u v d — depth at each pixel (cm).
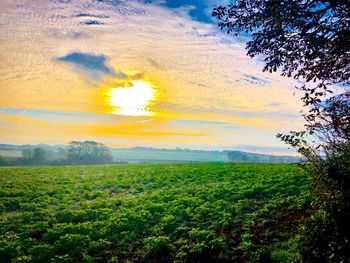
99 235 1480
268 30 796
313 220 834
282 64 841
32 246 1344
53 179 3350
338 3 731
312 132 816
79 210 1845
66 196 2367
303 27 757
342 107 806
